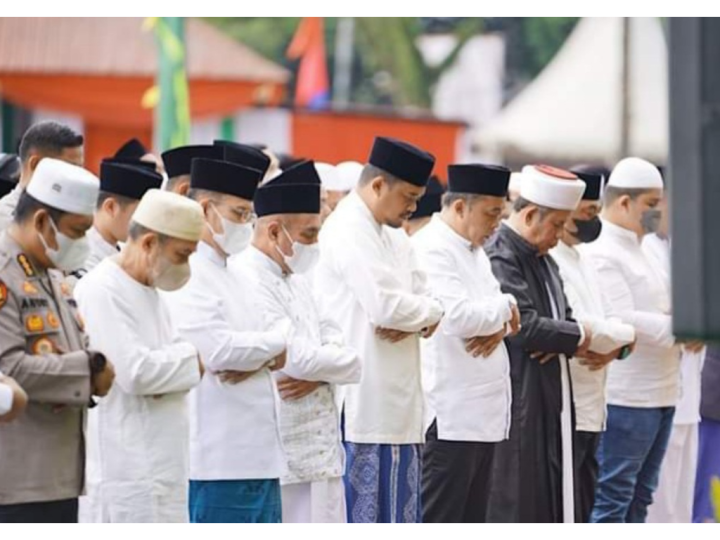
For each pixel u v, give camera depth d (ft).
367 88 234.79
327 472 50.26
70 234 40.81
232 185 47.50
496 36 216.74
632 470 61.57
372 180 52.70
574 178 56.18
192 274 47.34
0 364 39.88
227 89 118.01
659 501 64.75
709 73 31.32
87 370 40.42
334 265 52.39
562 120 137.08
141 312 44.09
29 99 114.52
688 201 31.40
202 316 46.98
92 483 44.01
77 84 114.11
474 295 54.13
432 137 120.78
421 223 62.90
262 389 47.91
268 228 49.70
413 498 53.42
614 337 56.54
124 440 43.88
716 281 31.24
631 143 130.31
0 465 40.37
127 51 114.73
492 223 54.44
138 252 44.04
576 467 57.57
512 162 138.31
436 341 53.93
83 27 115.75
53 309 40.96
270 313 49.14
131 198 47.47
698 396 65.36
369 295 51.72
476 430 53.83
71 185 40.52
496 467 55.31
